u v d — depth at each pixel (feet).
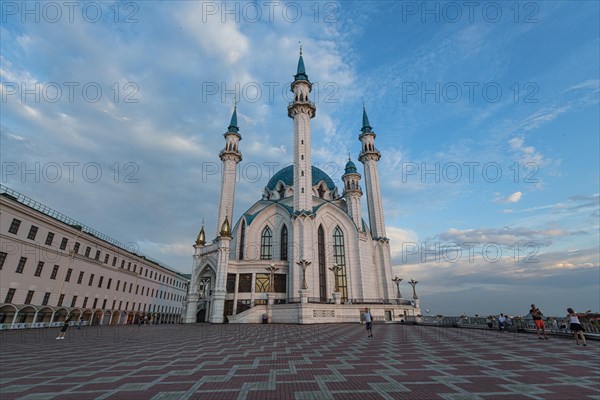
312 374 37.78
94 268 189.78
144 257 257.34
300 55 238.68
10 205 132.26
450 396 28.81
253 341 75.82
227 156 238.89
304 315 149.89
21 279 137.90
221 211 224.94
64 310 162.50
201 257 201.46
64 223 163.84
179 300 323.57
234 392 30.25
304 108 214.07
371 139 256.32
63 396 29.14
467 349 60.59
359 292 199.62
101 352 58.75
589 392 29.91
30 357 53.11
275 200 232.32
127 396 29.07
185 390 30.94
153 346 67.72
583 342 65.82
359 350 59.11
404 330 115.75
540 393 29.63
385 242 228.43
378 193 242.99
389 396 28.81
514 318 106.11
